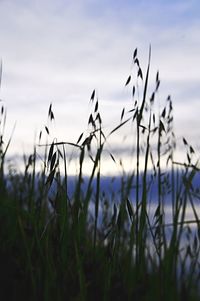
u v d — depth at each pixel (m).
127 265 1.89
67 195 1.96
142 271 1.89
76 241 1.93
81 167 1.90
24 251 2.06
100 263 2.07
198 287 1.63
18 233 2.18
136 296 1.78
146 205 1.84
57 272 1.91
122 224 1.89
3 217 2.32
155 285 1.62
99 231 2.41
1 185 2.61
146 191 1.85
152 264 1.75
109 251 1.89
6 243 2.16
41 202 2.16
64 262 1.93
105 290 1.75
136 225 1.85
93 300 1.81
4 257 2.04
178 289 1.66
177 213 1.68
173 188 1.78
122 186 2.04
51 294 1.75
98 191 1.94
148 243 1.90
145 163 1.84
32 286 1.83
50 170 1.81
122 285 1.89
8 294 1.81
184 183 1.68
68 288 1.85
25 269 1.99
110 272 1.83
